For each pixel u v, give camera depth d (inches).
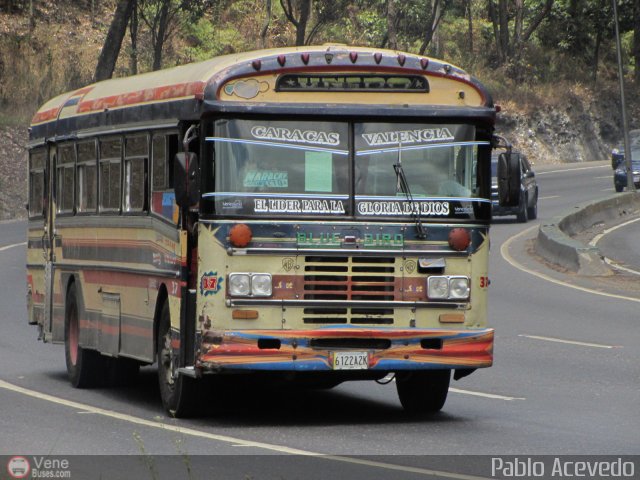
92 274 926.4
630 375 947.3
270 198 725.9
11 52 3304.6
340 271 730.8
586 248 1755.7
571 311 1363.2
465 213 748.0
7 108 3149.6
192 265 739.4
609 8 5083.7
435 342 737.6
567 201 2984.7
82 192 957.2
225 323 719.1
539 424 733.9
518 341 1142.3
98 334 907.4
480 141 756.0
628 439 676.7
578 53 5147.6
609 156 4761.3
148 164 813.9
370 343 728.3
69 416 775.1
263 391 921.5
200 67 761.6
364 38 4200.3
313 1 3961.6
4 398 857.5
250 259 722.2
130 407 828.0
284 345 716.0
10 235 2299.5
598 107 4813.0
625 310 1366.9
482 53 4928.6
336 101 737.6
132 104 848.3
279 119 730.8
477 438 684.7
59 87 3299.7
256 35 4148.6
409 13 4205.2
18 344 1179.9
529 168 2566.4
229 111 720.3
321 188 732.0
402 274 737.6
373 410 814.5
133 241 842.8
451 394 869.2
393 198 738.8
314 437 691.4
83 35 3708.2
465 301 744.3
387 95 744.3
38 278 1086.4
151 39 3850.9
